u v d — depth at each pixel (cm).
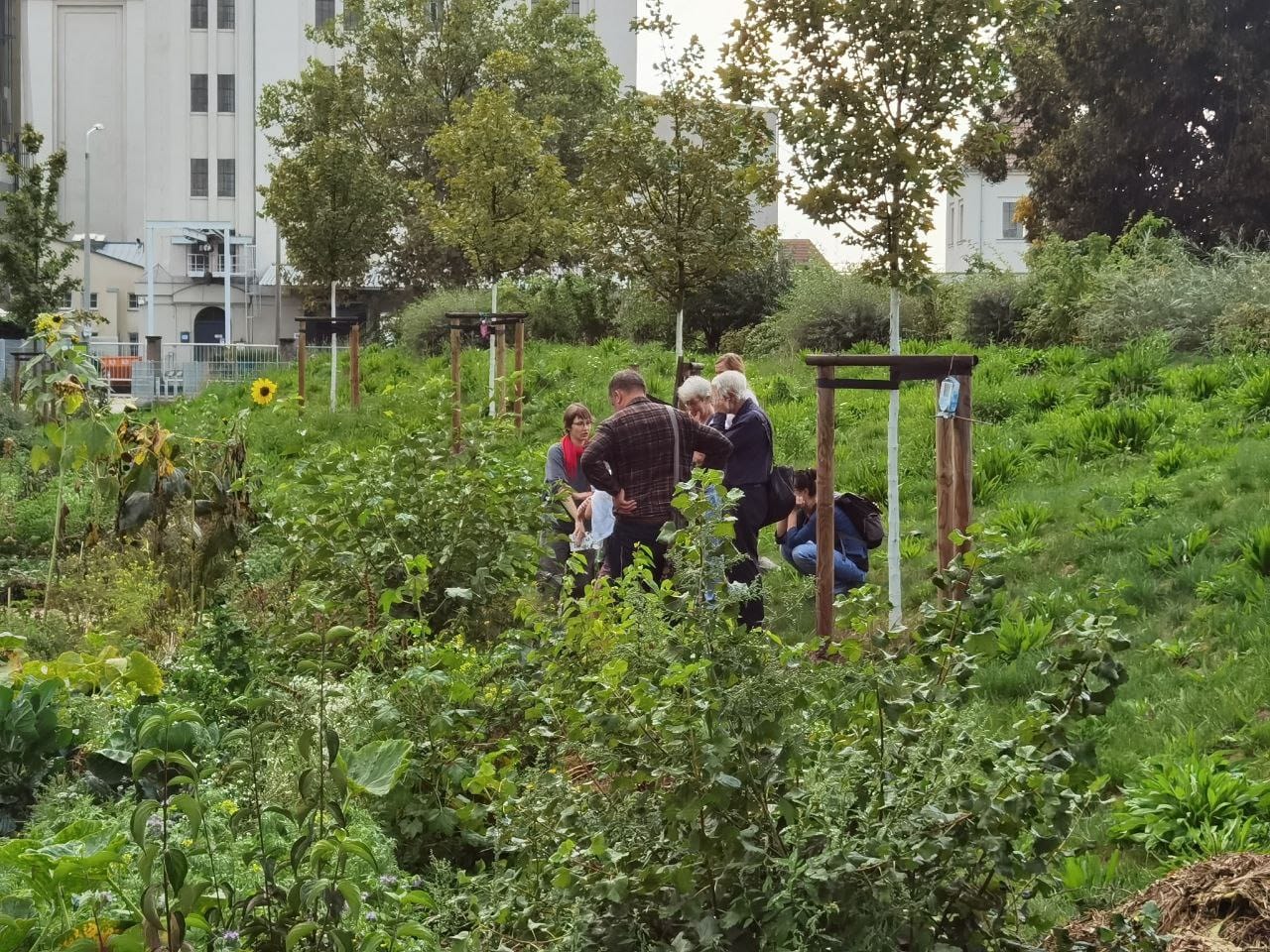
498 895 391
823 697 384
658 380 2064
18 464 1530
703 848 364
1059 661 387
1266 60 3356
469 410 930
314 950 320
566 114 4469
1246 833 525
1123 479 1123
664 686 377
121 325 6366
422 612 738
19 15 7038
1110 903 404
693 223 1568
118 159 7088
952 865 361
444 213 2162
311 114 2886
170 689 597
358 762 403
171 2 6144
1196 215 3534
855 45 897
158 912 293
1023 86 3659
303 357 2300
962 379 809
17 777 483
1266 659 695
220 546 949
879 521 955
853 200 909
